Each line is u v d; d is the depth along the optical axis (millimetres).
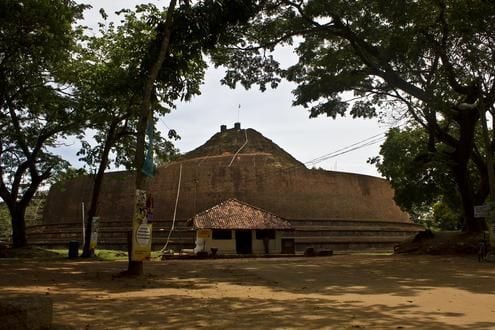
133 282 14320
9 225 83812
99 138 31531
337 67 25266
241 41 22953
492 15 19359
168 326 8117
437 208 57656
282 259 28922
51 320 7559
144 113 16047
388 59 22047
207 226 38188
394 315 9180
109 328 7930
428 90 22250
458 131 33031
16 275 16094
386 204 53969
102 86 25875
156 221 47812
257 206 46844
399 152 35438
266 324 8297
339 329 7898
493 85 23844
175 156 32938
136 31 25719
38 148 32125
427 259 24359
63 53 22766
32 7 19812
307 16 23047
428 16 20453
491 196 23188
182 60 17969
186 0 16688
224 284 14266
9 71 22766
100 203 49906
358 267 20516
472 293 12359
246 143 52375
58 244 50531
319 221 48344
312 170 50062
